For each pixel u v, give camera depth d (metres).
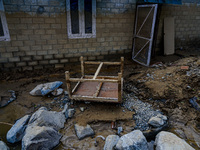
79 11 6.32
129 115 4.21
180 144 3.27
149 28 6.45
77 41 6.75
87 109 4.46
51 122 3.92
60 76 6.48
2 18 5.79
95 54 7.16
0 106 4.79
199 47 8.51
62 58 6.85
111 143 3.47
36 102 4.93
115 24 6.95
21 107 4.77
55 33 6.41
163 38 7.76
